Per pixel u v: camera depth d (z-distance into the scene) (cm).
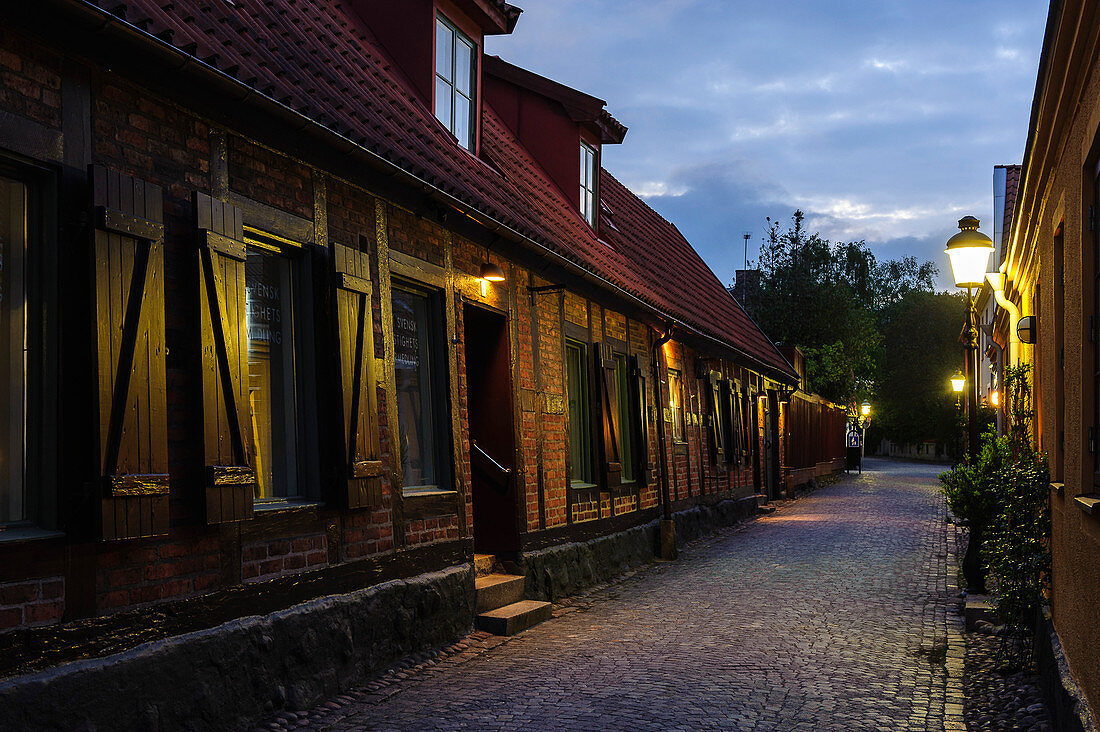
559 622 900
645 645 783
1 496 442
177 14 556
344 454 662
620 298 1282
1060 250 661
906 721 570
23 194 457
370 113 748
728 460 1925
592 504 1175
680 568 1258
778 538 1576
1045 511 700
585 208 1435
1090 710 449
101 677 446
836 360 3572
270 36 704
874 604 962
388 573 723
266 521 588
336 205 694
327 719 574
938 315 6681
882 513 2022
